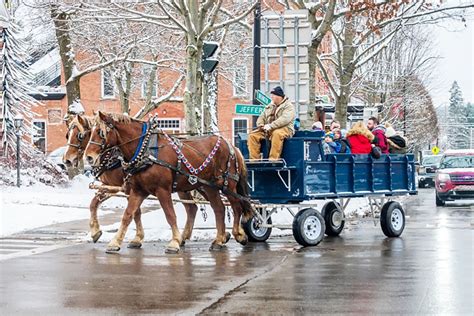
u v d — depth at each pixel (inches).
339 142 760.3
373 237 757.3
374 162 749.3
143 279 489.4
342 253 621.6
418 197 1574.8
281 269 532.1
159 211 907.4
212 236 737.6
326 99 1568.7
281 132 668.1
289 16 925.8
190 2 925.8
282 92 681.0
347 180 716.7
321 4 1060.5
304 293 440.1
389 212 752.3
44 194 1208.8
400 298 424.2
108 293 441.7
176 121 2191.2
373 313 386.0
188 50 919.0
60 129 2206.0
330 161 695.1
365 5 1027.9
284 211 884.6
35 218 885.2
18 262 569.3
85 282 479.2
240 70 1664.6
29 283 476.4
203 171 634.2
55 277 498.9
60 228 809.5
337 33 1305.4
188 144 635.5
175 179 626.5
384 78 1828.2
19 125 1294.3
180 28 958.4
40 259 585.3
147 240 710.5
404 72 1962.4
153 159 610.9
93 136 606.9
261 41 930.1
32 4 1237.7
